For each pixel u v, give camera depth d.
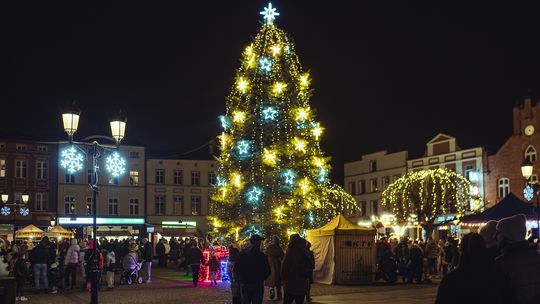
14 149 60.91
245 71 28.36
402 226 48.34
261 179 27.34
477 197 45.44
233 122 28.30
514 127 50.22
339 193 46.72
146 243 29.02
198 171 70.44
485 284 5.32
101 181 64.94
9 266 22.78
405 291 22.31
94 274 16.39
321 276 26.05
